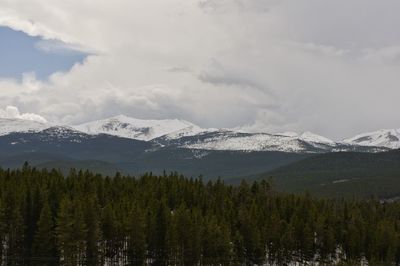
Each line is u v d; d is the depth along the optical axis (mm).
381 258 148500
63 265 115562
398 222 177500
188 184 177500
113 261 128875
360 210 190000
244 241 141250
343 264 143125
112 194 157125
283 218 162625
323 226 155375
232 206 160375
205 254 132375
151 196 153500
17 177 154250
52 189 142000
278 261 146750
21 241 122125
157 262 130000
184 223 130125
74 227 115562
